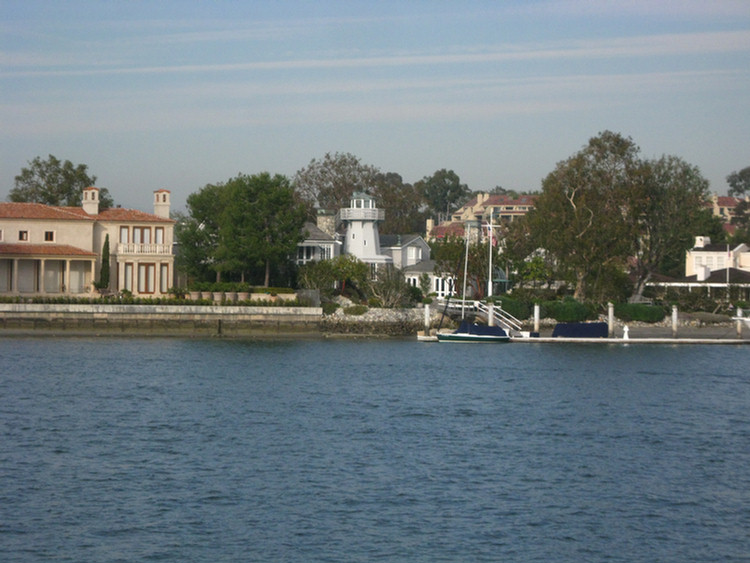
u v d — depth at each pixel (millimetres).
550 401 81875
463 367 104625
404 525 45281
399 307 140250
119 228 138000
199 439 62562
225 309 129875
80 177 189875
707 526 46031
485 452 60250
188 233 140750
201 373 94625
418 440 63594
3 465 54375
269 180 140250
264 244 137875
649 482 53625
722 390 90812
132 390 82500
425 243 187375
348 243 172750
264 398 80375
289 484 51656
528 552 42188
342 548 42250
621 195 156625
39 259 131000
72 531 43719
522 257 176500
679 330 147750
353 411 74688
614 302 153625
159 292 137125
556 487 52094
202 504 47906
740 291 166125
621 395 86250
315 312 133625
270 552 41656
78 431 64250
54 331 124188
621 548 42906
